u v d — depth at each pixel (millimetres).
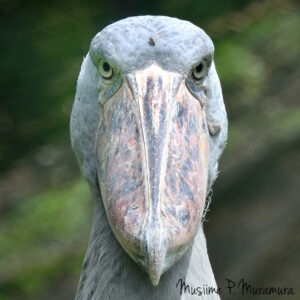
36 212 13328
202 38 6004
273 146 13977
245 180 13859
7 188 13648
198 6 13352
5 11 13445
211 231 13742
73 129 6551
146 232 5141
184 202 5383
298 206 13609
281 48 14039
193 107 5934
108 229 6477
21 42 13195
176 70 5914
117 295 6301
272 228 13500
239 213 13742
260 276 13328
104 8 13359
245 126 14156
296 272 13273
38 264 13102
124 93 5914
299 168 13836
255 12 14180
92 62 6223
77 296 6906
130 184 5453
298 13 14336
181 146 5656
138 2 13250
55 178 13672
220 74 13375
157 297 6191
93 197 6645
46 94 13102
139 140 5648
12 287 12992
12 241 13203
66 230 13180
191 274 6324
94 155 6418
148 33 5938
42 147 13516
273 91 14336
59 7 13453
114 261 6363
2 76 13086
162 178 5430
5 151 13469
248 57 13812
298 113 14203
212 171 6418
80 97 6430
